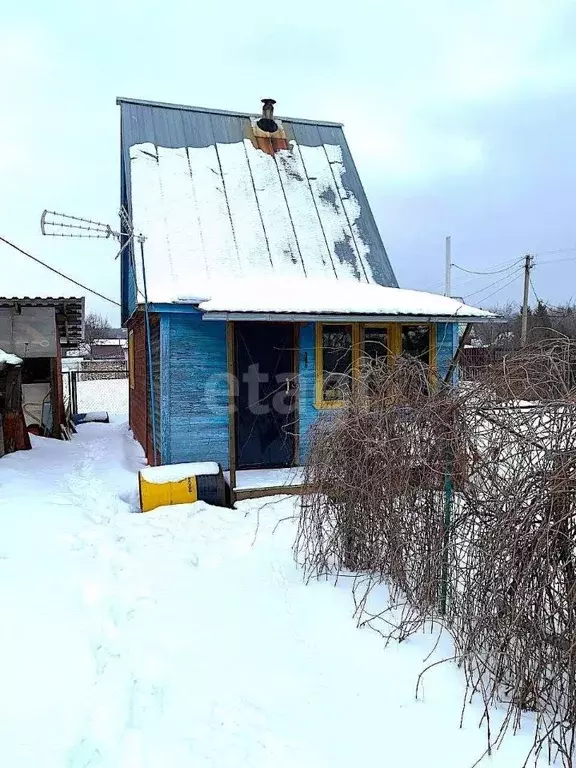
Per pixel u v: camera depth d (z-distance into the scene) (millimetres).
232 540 5426
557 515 2449
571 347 3061
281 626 3658
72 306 11023
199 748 2455
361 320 7473
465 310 8016
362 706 2785
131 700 2783
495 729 2566
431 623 3449
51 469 8289
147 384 9688
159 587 4258
